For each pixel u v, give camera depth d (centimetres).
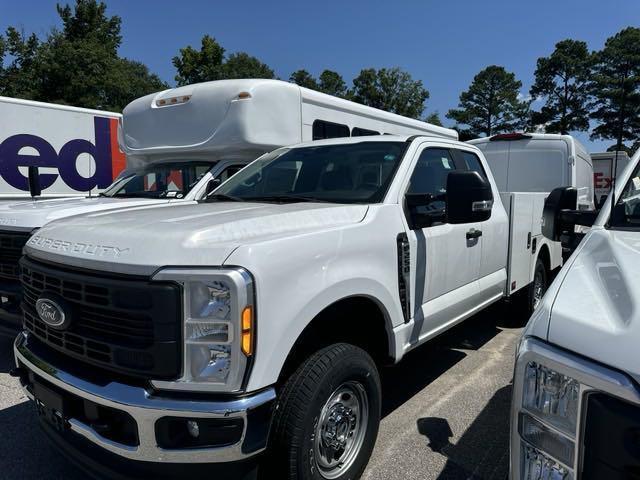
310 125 681
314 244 259
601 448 144
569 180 895
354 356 274
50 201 599
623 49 6047
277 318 230
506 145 945
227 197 405
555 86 6462
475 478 307
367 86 5688
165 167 667
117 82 3300
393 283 318
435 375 464
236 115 604
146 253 226
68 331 249
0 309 459
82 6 3734
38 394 270
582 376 151
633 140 6009
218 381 215
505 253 498
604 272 196
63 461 329
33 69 3189
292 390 248
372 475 309
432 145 407
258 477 247
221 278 213
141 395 219
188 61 4053
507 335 578
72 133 966
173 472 222
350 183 365
